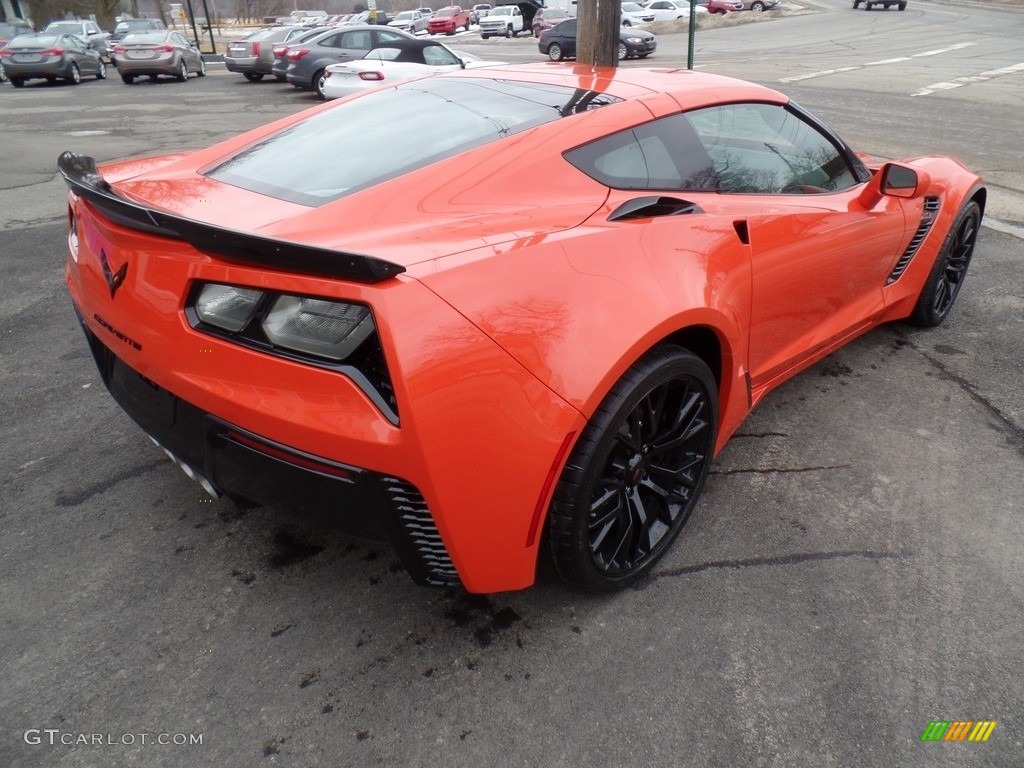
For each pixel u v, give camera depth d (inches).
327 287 59.6
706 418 87.6
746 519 96.3
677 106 95.8
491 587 70.9
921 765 64.6
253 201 78.6
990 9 1555.1
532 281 66.9
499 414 63.1
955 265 154.3
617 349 68.9
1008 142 348.5
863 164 129.9
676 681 72.4
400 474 62.0
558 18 1438.2
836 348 123.4
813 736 67.0
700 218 85.0
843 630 78.7
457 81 106.1
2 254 200.7
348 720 67.9
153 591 82.8
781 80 604.4
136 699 69.6
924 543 92.3
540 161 82.9
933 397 128.5
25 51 708.7
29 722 67.1
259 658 74.3
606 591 81.4
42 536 91.2
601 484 75.3
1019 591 84.6
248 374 63.8
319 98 591.2
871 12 1509.6
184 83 746.2
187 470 78.0
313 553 89.1
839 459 110.0
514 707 69.4
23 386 128.9
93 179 74.5
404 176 79.8
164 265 66.6
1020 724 68.5
